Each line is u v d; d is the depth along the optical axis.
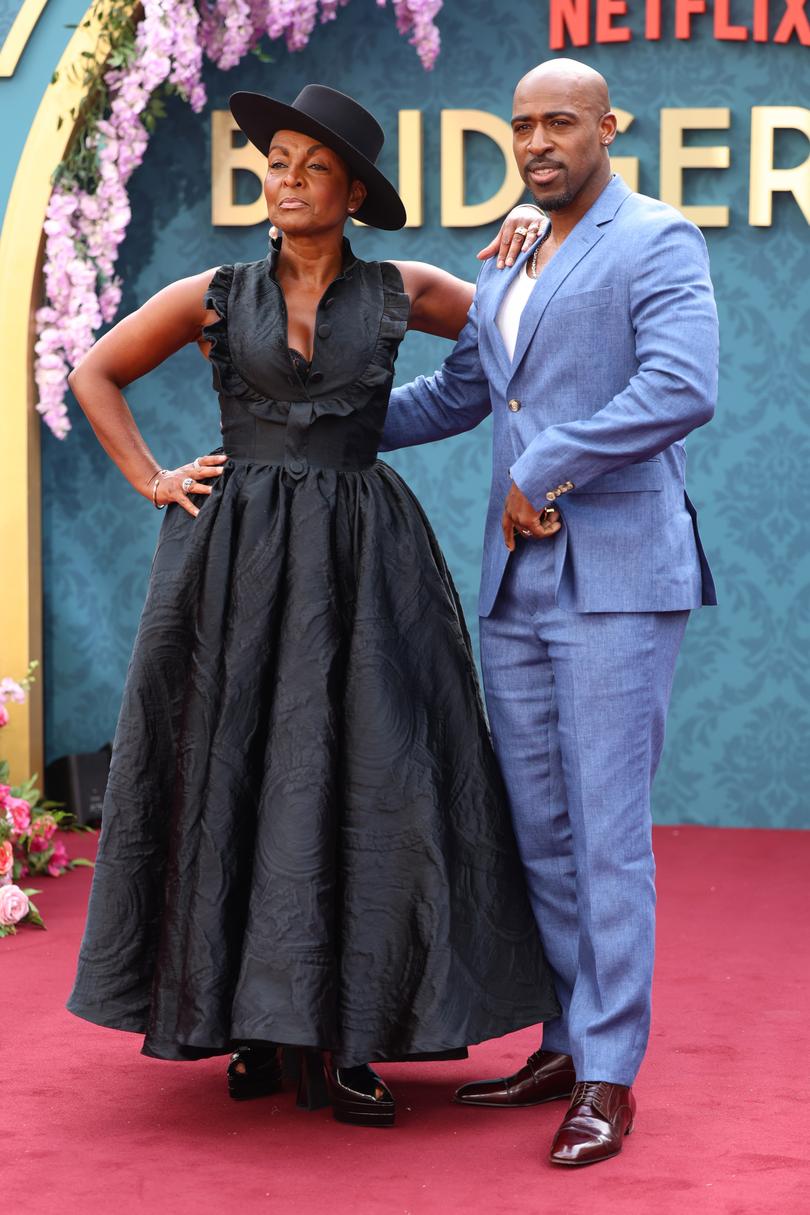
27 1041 4.00
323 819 3.25
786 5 6.82
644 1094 3.54
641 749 3.29
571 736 3.29
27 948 5.00
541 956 3.46
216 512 3.47
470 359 3.70
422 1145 3.24
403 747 3.34
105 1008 3.38
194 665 3.38
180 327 3.60
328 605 3.36
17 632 6.86
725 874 6.03
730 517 6.97
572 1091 3.47
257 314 3.46
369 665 3.35
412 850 3.31
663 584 3.29
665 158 6.86
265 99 3.31
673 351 3.14
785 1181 2.99
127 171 6.73
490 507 3.54
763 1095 3.53
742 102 6.86
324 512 3.42
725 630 7.00
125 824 3.43
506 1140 3.27
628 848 3.27
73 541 7.28
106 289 6.83
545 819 3.46
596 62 6.93
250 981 3.17
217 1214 2.86
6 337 6.79
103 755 7.04
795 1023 4.11
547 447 3.16
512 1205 2.89
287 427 3.46
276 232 3.58
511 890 3.44
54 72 6.67
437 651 3.46
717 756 7.03
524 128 3.27
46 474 7.26
